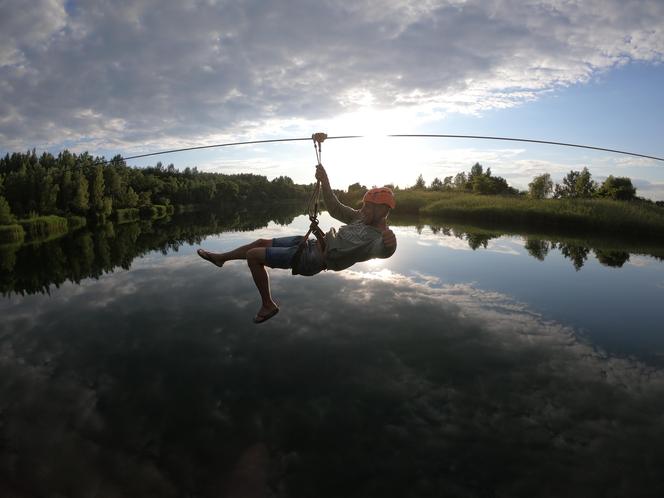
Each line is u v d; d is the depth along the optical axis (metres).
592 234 30.59
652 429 7.07
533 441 6.90
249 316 12.64
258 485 6.05
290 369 9.26
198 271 19.70
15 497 5.68
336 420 7.51
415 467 6.43
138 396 8.33
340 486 6.09
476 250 23.05
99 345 10.82
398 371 9.07
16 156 68.19
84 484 6.05
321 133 4.84
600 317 12.02
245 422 7.48
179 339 11.03
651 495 5.80
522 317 12.10
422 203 53.81
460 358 9.59
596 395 8.07
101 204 57.69
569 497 5.84
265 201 156.50
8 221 38.00
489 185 68.94
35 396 8.35
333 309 13.02
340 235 4.11
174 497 5.85
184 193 106.12
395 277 16.98
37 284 18.38
